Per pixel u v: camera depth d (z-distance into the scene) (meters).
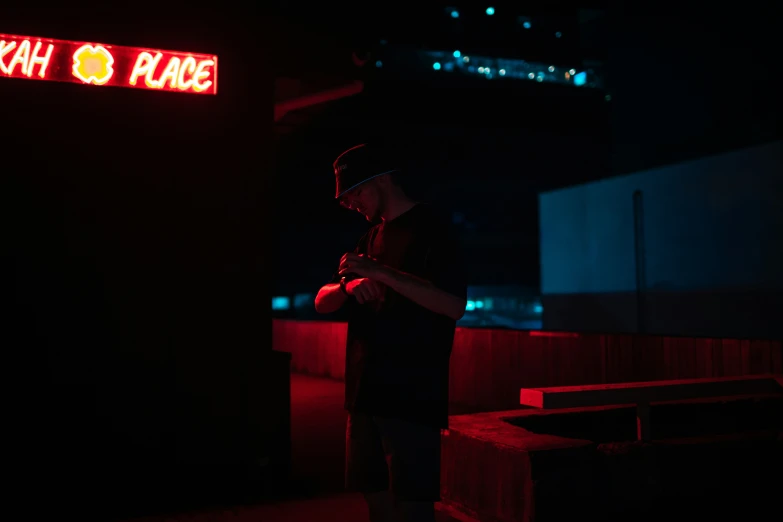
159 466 3.61
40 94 3.46
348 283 2.04
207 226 3.75
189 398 3.68
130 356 3.58
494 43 39.62
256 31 3.91
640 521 3.02
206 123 3.78
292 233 40.81
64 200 3.49
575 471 2.91
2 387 3.36
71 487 3.45
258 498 3.69
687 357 5.46
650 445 3.14
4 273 3.38
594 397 2.97
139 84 3.65
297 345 12.10
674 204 17.19
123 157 3.61
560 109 40.66
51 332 3.45
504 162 42.12
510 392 7.28
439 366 2.04
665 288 17.36
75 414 3.47
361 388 2.04
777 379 3.45
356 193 2.18
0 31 3.37
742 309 15.32
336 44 4.11
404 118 36.97
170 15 3.72
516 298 48.62
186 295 3.70
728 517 3.10
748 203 15.21
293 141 7.49
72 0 3.52
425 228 2.08
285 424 3.85
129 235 3.61
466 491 3.26
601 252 19.55
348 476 2.17
